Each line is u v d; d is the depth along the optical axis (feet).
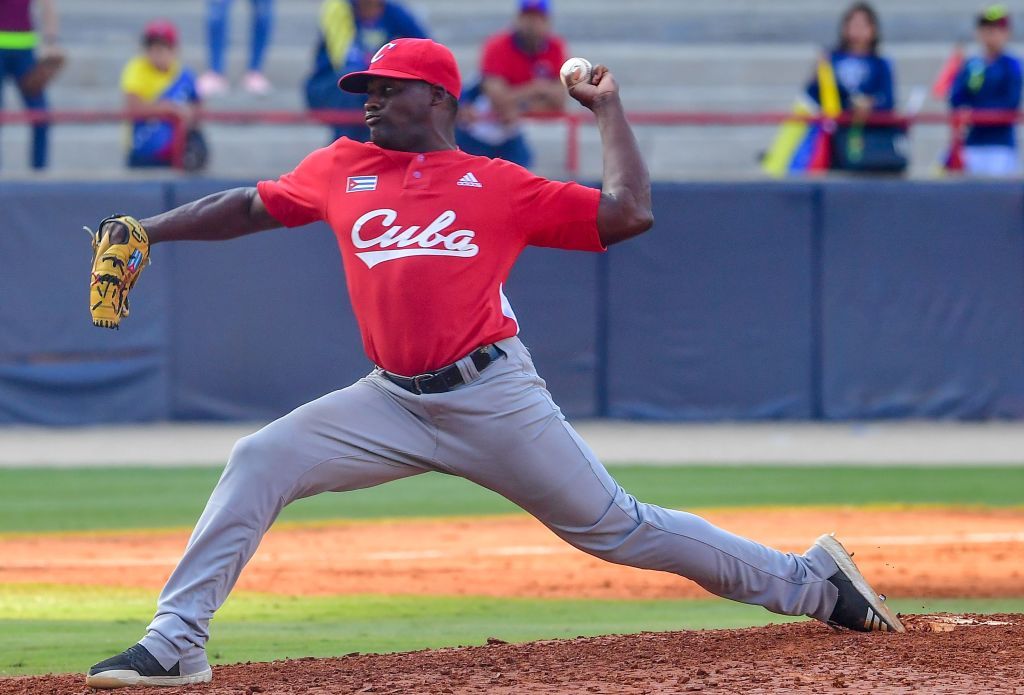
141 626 69.87
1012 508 111.14
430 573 86.74
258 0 206.69
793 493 117.91
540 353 160.35
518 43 164.04
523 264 159.74
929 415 163.12
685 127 216.74
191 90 169.89
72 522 105.50
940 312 162.20
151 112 161.38
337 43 162.50
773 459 138.31
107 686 47.80
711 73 225.76
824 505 111.75
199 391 158.30
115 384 156.76
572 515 49.44
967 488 121.39
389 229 47.80
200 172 164.25
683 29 238.89
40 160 166.09
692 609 75.97
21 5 165.78
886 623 54.54
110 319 48.42
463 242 47.55
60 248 154.61
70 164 203.41
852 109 167.32
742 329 161.58
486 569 88.33
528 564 90.12
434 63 48.29
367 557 92.27
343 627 69.62
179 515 108.78
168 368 157.79
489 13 234.38
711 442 148.97
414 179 48.01
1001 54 171.01
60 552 93.15
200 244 156.87
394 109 48.29
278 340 158.20
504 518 110.11
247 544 49.19
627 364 161.58
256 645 64.08
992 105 169.48
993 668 48.52
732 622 71.56
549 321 160.35
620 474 127.95
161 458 137.80
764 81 225.97
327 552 94.17
